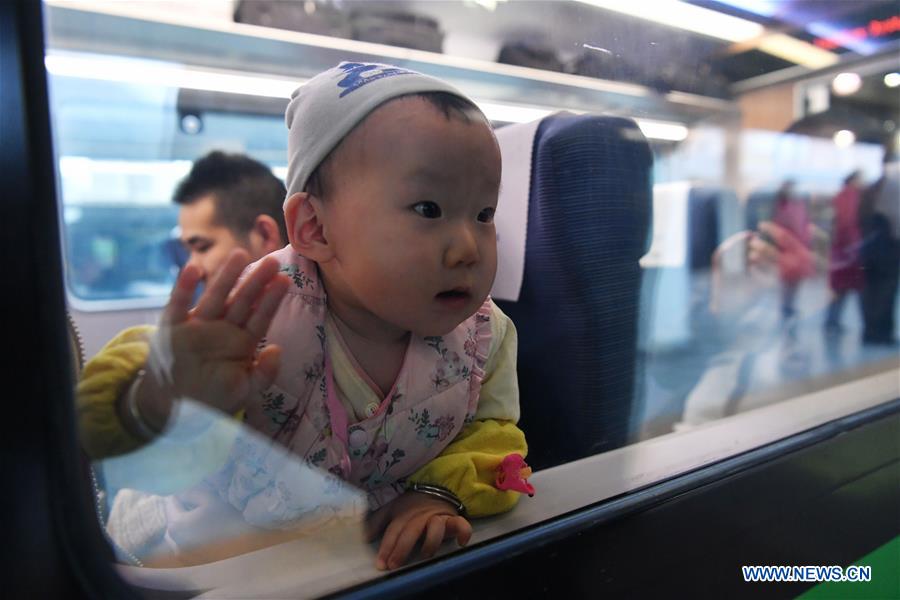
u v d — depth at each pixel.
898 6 1.85
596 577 0.79
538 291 1.19
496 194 0.84
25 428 0.51
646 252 1.29
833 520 1.12
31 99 0.51
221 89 1.59
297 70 1.67
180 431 0.69
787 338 1.86
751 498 0.98
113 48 1.46
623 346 1.21
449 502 0.83
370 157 0.77
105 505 0.64
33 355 0.51
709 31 1.53
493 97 1.40
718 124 1.70
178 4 1.52
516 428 1.01
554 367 1.18
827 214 2.01
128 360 0.64
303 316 0.83
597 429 1.15
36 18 0.52
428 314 0.80
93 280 1.38
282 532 0.84
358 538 0.80
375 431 0.87
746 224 1.86
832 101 1.99
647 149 1.28
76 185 0.89
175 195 1.47
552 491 0.91
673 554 0.87
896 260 2.07
